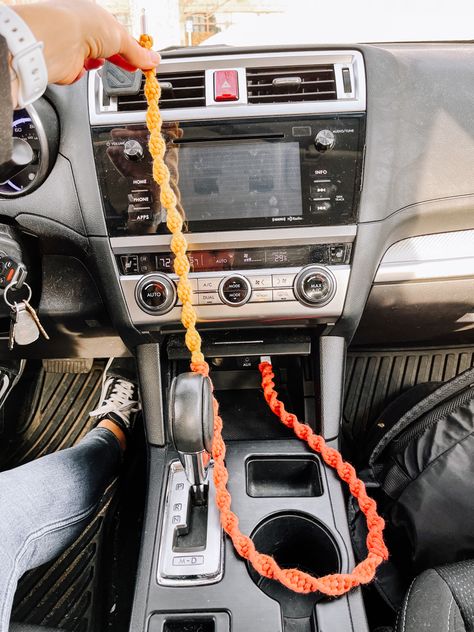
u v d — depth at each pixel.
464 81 0.98
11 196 0.92
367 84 0.88
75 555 1.20
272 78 0.89
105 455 1.15
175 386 0.73
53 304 1.07
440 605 0.68
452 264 0.98
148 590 0.79
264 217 0.90
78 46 0.54
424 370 1.54
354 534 0.99
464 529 0.86
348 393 1.49
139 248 0.90
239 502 0.89
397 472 0.94
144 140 0.88
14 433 1.50
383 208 0.91
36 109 0.83
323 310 0.93
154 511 0.89
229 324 0.95
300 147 0.88
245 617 0.75
